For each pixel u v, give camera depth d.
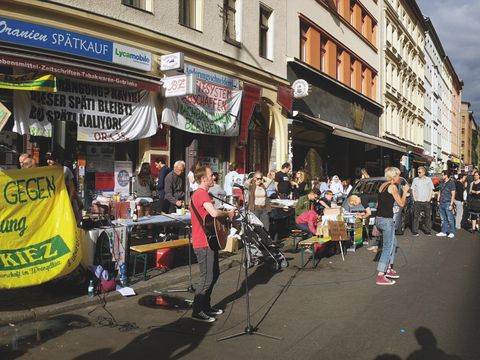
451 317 5.80
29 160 7.11
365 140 22.73
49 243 6.00
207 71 13.28
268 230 10.46
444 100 66.50
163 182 10.00
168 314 5.89
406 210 14.27
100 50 10.02
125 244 7.02
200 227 5.65
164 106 11.55
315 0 20.78
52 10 9.20
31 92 8.96
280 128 17.47
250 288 7.32
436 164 55.62
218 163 14.70
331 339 5.04
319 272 8.50
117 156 11.12
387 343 4.91
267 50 17.19
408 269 8.81
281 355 4.60
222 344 4.89
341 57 24.59
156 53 11.59
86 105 9.81
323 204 11.90
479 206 14.42
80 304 6.01
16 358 4.41
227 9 14.72
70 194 7.13
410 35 40.47
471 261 9.62
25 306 5.76
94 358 4.46
